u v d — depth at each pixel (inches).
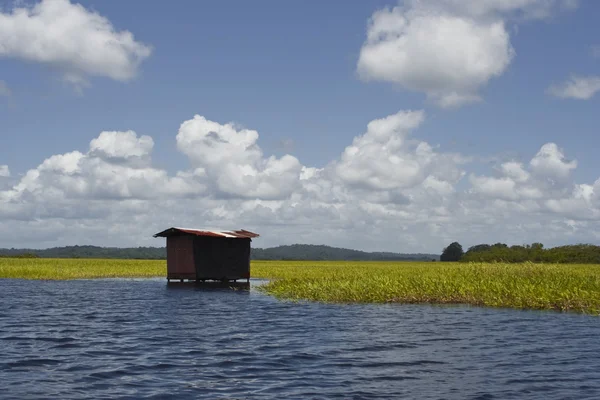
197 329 865.5
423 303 1272.1
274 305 1244.5
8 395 468.4
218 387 497.0
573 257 3700.8
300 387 498.3
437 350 685.3
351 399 459.8
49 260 4062.5
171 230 1967.3
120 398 460.8
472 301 1255.5
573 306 1124.5
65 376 538.9
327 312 1106.7
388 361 615.5
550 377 541.3
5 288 1765.5
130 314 1069.1
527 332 832.3
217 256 1985.7
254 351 673.0
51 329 863.1
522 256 3868.1
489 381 525.0
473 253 4377.5
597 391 488.7
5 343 729.0
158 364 594.9
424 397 467.8
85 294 1539.1
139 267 3036.4
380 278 1444.4
